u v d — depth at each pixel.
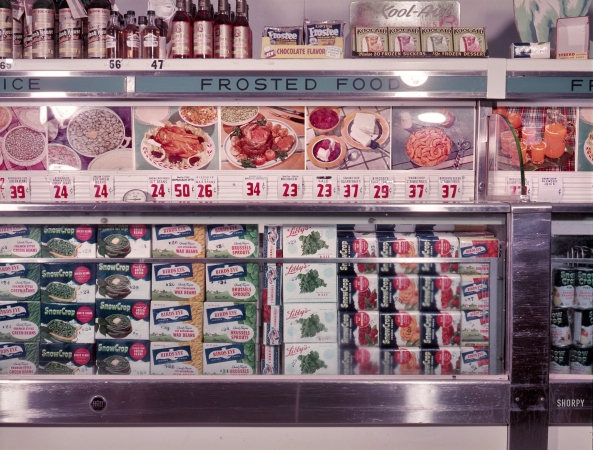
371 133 2.65
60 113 2.63
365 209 2.15
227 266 2.29
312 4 3.21
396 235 2.35
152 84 2.50
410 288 2.29
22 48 2.67
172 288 2.29
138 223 2.24
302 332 2.29
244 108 2.64
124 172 2.63
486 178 2.60
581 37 2.57
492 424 2.19
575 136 2.66
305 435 2.21
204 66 2.50
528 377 2.16
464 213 2.22
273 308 2.29
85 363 2.29
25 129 2.63
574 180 2.67
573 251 2.36
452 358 2.28
